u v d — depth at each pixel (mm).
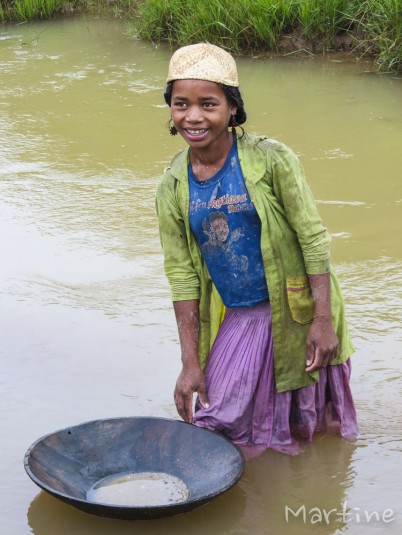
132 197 6000
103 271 4918
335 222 5406
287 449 3357
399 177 6031
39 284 4789
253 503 3072
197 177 3178
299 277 3240
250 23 9117
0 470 3291
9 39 10867
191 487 3051
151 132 7266
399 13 8328
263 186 3137
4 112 7996
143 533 2934
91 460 3168
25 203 5973
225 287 3301
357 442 3387
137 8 11359
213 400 3342
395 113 7254
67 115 7809
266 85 8172
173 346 4113
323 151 6523
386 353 3953
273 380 3334
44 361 4035
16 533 2957
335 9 8867
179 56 3076
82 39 10578
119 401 3699
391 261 4859
